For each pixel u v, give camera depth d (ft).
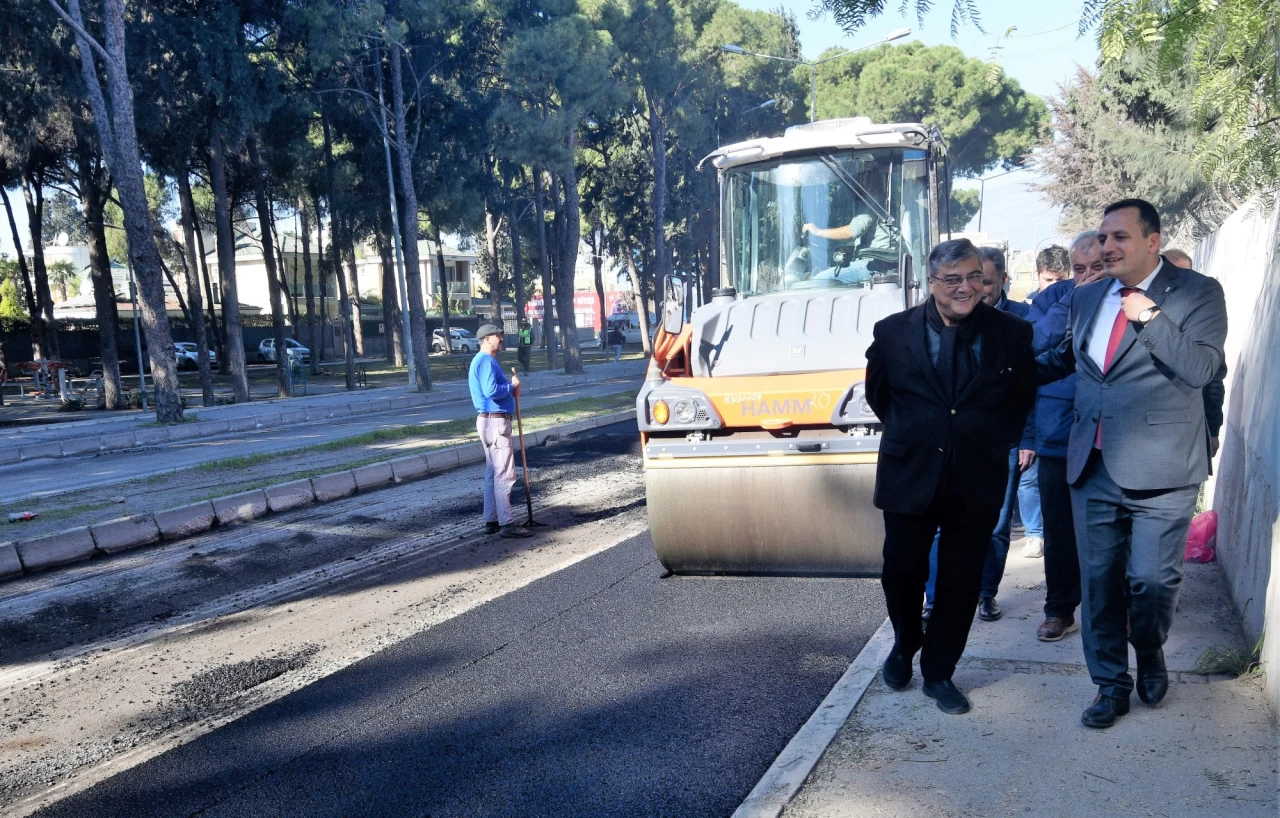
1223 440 19.74
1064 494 14.69
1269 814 9.41
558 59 91.71
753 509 19.22
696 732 13.10
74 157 87.30
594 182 145.38
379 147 99.55
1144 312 11.00
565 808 11.25
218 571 24.04
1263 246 16.28
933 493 12.14
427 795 11.79
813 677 14.85
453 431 49.42
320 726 14.14
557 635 17.60
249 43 80.53
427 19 85.05
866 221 22.74
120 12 61.57
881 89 128.16
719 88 127.65
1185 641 14.29
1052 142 72.74
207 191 125.59
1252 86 9.39
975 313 12.16
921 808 10.07
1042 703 12.50
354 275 176.45
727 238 23.91
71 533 26.27
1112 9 9.46
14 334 140.56
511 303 272.72
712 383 20.01
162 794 12.28
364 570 23.48
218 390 112.78
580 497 31.63
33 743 14.21
